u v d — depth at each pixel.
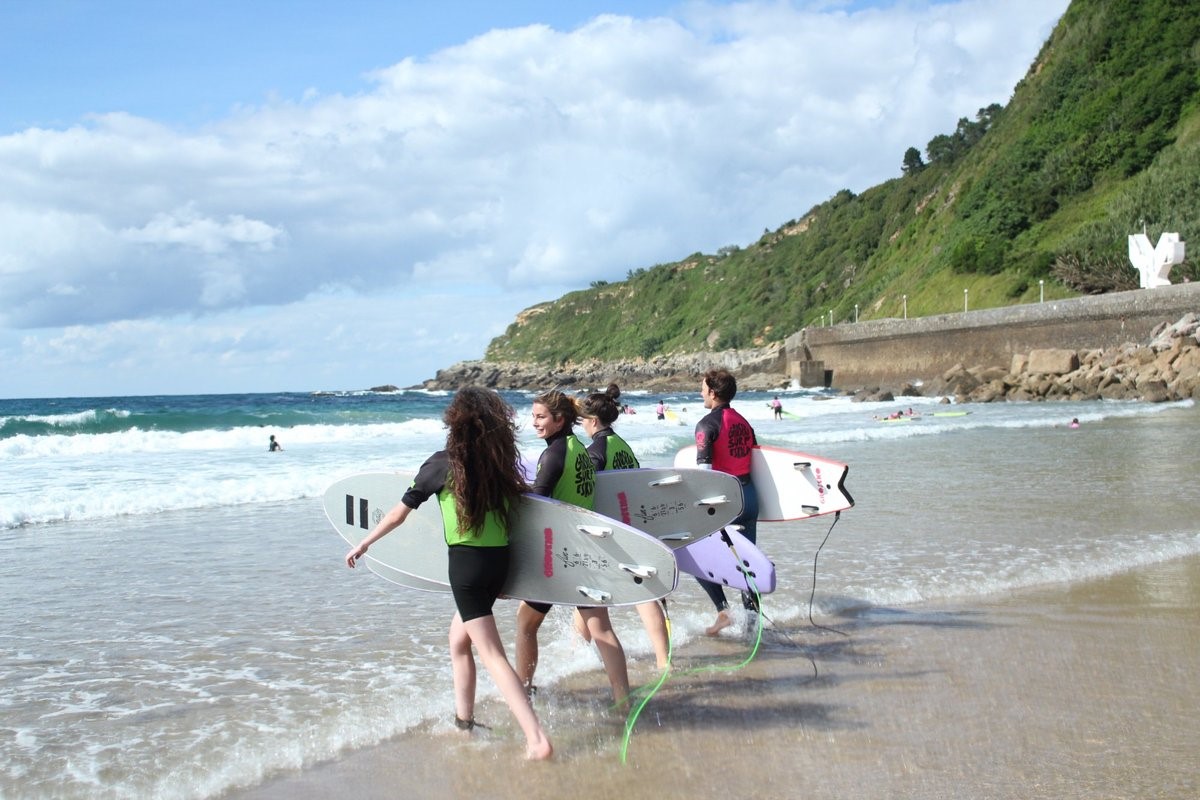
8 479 15.12
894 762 3.70
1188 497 11.39
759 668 5.02
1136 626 5.73
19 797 3.42
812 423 30.22
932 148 115.12
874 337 65.31
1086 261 62.59
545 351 163.12
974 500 11.45
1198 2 74.56
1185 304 46.06
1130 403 37.69
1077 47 84.06
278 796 3.47
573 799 3.42
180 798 3.45
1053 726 4.07
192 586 7.20
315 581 7.39
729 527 5.62
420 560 4.62
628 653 5.37
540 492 4.35
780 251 135.88
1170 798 3.31
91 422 31.83
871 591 6.73
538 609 4.47
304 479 14.22
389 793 3.49
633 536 4.06
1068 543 8.51
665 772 3.65
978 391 45.91
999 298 68.81
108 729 4.15
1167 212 61.09
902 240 101.25
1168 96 70.12
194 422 34.66
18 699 4.57
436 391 134.62
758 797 3.40
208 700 4.55
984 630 5.70
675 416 33.75
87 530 9.99
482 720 4.29
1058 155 75.69
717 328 128.25
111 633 5.82
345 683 4.82
